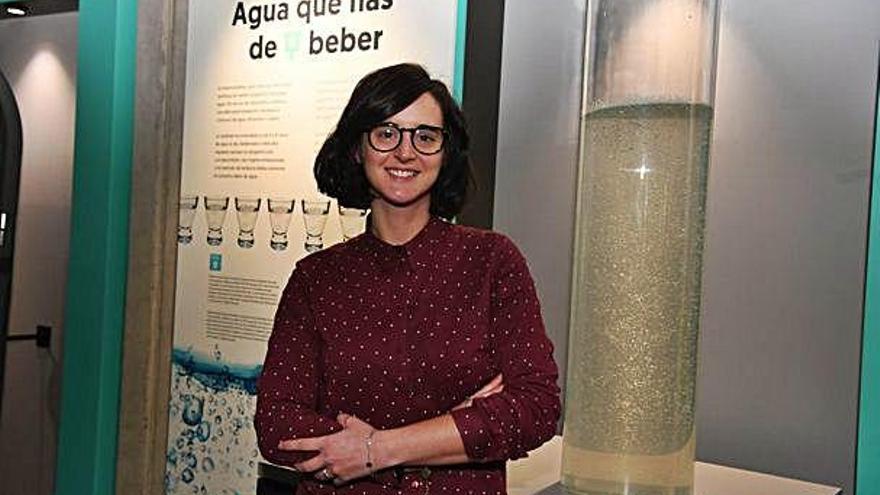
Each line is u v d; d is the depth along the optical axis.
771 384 2.31
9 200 3.31
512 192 2.64
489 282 1.56
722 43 2.36
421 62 2.40
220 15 2.84
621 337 1.35
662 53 1.34
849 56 2.21
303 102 2.65
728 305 2.37
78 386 3.14
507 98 2.65
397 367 1.53
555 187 2.58
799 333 2.28
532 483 1.93
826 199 2.24
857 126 2.21
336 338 1.56
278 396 1.58
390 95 1.54
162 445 2.99
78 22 3.32
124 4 3.04
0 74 3.30
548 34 2.58
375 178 1.55
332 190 1.63
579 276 1.41
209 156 2.86
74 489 3.15
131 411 3.02
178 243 2.94
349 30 2.55
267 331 2.74
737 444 2.35
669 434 1.34
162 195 2.97
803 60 2.27
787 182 2.29
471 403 1.53
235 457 2.80
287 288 1.65
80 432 3.13
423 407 1.54
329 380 1.57
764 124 2.31
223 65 2.83
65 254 3.50
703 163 1.35
